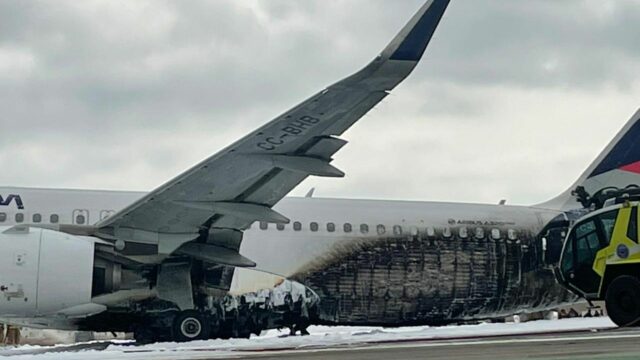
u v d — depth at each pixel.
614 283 26.08
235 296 24.39
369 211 26.77
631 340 19.16
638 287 25.55
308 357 16.25
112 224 22.06
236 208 22.14
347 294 25.89
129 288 22.62
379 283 26.27
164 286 23.00
